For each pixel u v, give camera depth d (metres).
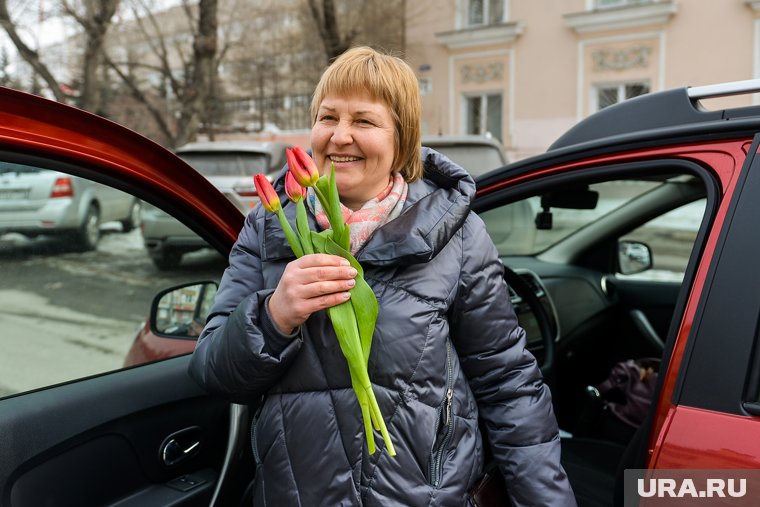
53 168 1.25
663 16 13.47
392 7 15.05
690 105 1.36
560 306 2.63
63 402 1.32
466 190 1.18
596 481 1.75
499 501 1.23
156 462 1.49
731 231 1.11
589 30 14.45
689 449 1.04
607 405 2.23
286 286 0.98
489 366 1.20
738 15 12.78
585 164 1.44
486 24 15.88
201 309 1.77
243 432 1.61
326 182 0.99
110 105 15.64
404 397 1.05
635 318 2.80
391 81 1.11
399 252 1.05
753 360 1.03
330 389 1.05
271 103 17.11
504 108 15.84
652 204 2.68
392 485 1.04
